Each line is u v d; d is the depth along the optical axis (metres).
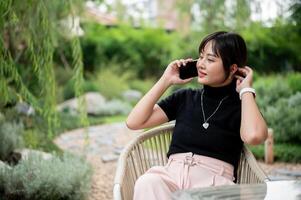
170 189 2.05
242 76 2.21
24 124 6.50
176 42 10.24
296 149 5.92
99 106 11.22
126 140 7.65
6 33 5.23
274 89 7.46
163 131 2.49
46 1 3.76
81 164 4.33
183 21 9.69
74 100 10.65
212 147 2.15
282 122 6.42
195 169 2.12
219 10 7.73
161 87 2.28
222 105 2.21
